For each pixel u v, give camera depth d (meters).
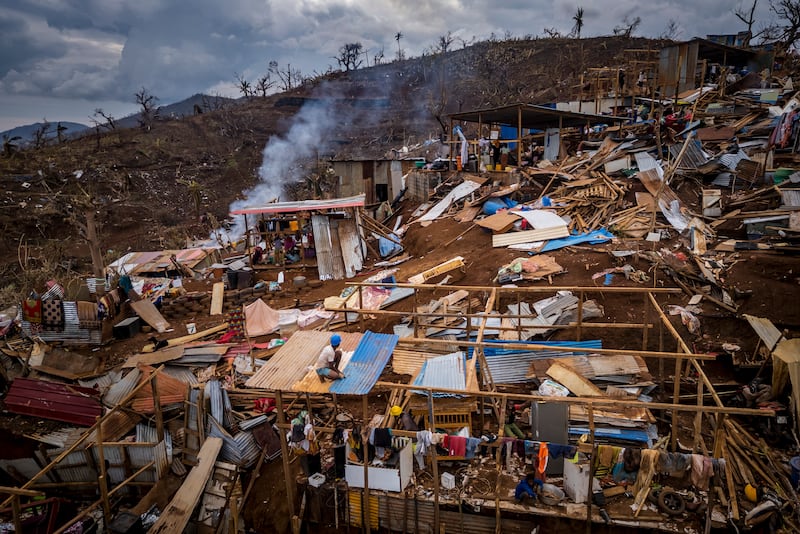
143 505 11.80
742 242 16.50
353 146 77.88
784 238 16.16
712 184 21.17
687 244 17.22
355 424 12.56
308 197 49.22
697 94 32.59
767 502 8.98
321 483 10.61
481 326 12.38
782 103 28.47
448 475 10.35
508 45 97.19
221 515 11.36
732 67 38.00
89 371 15.98
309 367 10.54
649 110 32.00
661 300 14.75
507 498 9.84
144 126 82.19
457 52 107.38
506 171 27.48
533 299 15.68
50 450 12.55
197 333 18.67
